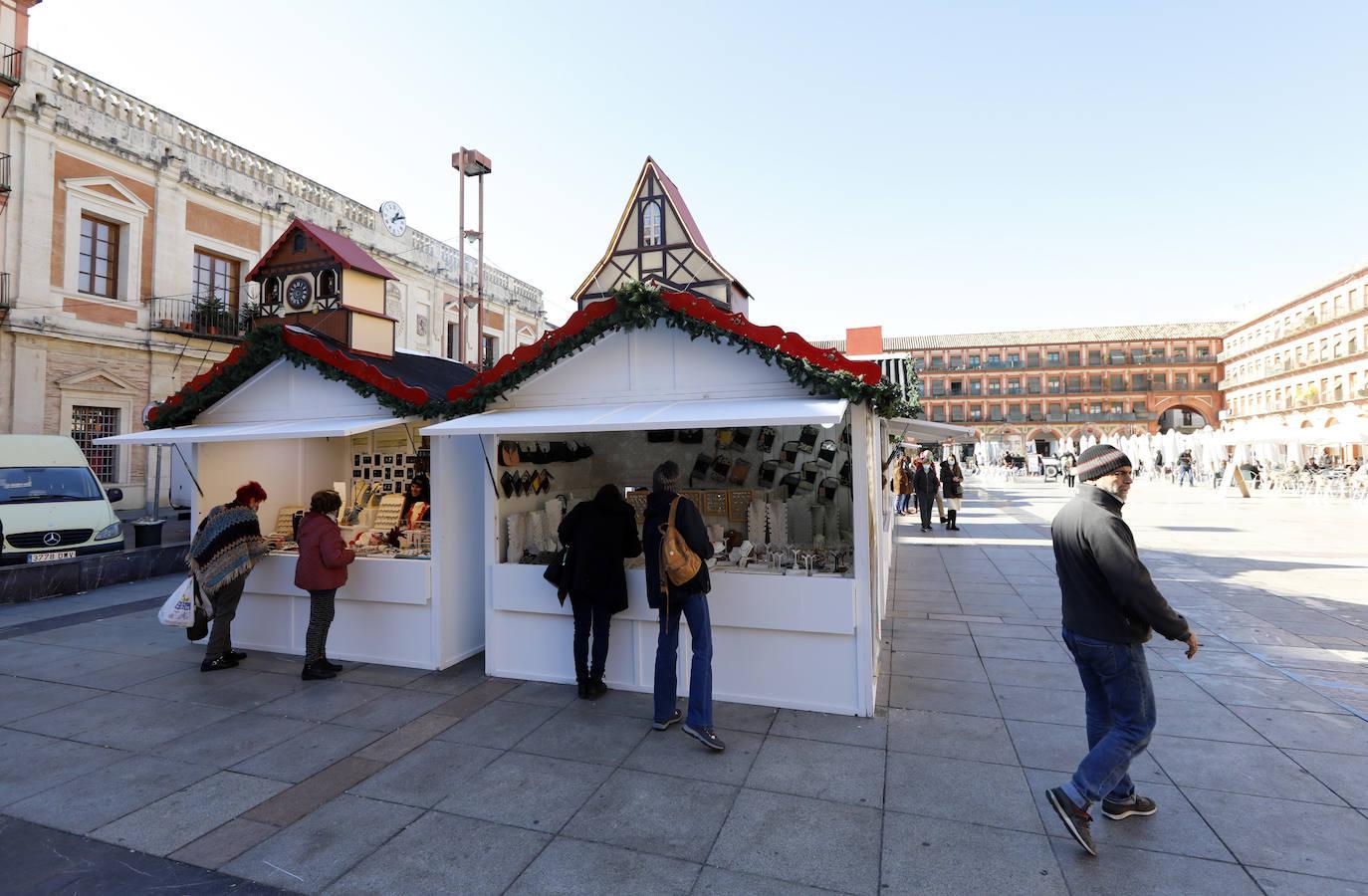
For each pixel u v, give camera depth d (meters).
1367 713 4.54
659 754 4.02
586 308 5.18
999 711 4.64
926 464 15.55
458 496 5.89
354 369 5.76
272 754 4.07
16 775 3.82
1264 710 4.61
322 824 3.29
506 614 5.45
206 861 3.00
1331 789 3.51
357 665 5.79
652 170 15.84
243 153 20.66
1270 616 7.21
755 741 4.18
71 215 16.78
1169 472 38.56
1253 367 58.88
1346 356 43.62
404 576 5.71
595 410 5.10
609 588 4.80
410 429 6.78
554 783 3.68
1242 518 17.80
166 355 18.84
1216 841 3.05
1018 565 10.69
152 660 5.96
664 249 15.56
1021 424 70.12
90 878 2.88
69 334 16.64
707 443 6.93
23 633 6.89
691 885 2.80
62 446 11.13
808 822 3.26
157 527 11.62
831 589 4.58
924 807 3.38
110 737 4.32
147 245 18.42
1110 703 3.06
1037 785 3.59
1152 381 67.38
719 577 4.84
